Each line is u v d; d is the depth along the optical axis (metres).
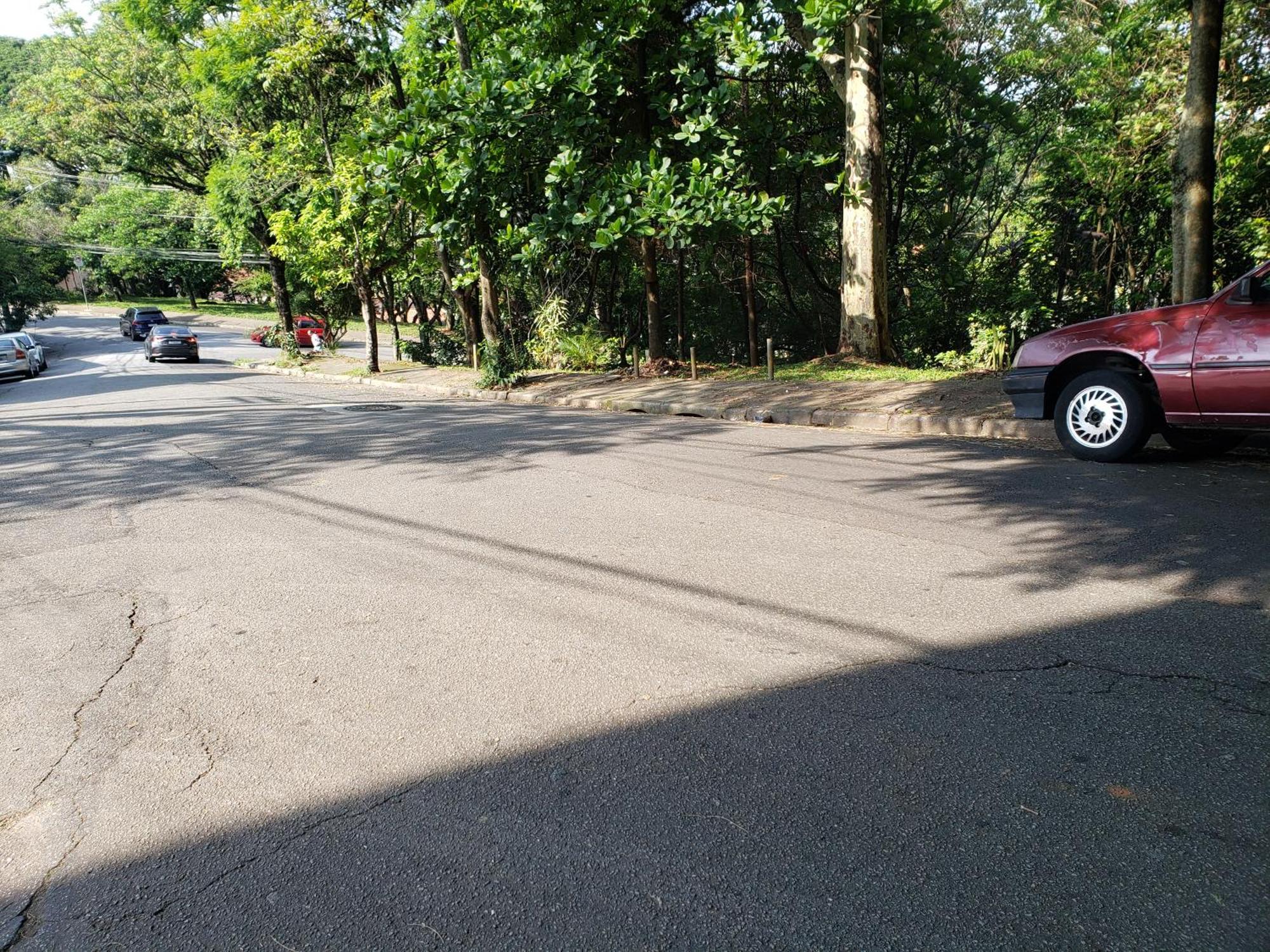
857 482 7.15
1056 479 6.86
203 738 3.28
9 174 53.00
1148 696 3.28
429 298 42.34
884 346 15.25
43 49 33.56
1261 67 13.17
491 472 8.27
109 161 36.12
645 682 3.58
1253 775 2.75
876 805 2.67
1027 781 2.77
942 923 2.17
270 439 11.17
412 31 19.42
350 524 6.39
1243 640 3.72
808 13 12.51
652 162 14.07
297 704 3.53
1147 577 4.54
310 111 24.80
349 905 2.34
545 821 2.67
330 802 2.83
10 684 3.81
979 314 16.11
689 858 2.47
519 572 5.08
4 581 5.30
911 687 3.43
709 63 16.28
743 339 21.89
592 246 14.23
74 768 3.10
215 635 4.30
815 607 4.32
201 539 6.11
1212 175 9.51
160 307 77.00
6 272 48.09
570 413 13.48
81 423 13.85
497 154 15.45
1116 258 17.17
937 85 20.14
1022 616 4.10
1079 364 7.63
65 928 2.30
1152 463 7.30
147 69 31.73
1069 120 17.62
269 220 27.27
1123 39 14.20
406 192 15.64
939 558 5.03
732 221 13.95
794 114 18.05
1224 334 6.61
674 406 12.78
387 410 14.73
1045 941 2.10
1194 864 2.35
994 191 23.81
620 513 6.42
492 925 2.24
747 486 7.21
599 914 2.26
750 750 3.02
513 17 16.77
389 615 4.47
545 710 3.38
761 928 2.18
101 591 5.05
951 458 7.98
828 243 20.84
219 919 2.31
